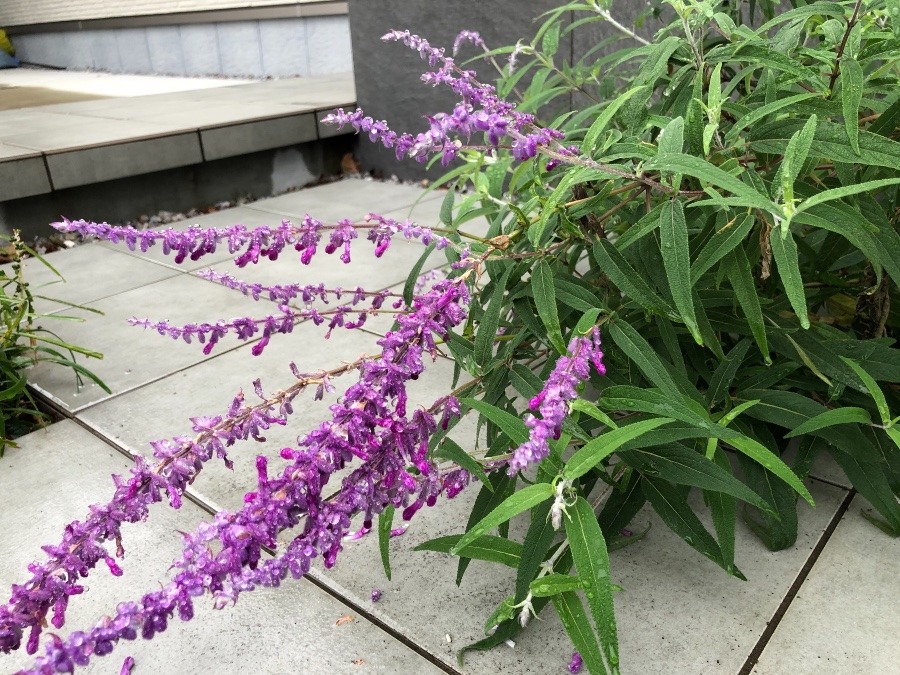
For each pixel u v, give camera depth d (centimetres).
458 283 47
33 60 683
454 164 196
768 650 55
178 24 500
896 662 54
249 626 61
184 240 48
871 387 57
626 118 67
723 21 67
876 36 65
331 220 191
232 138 216
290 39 441
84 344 120
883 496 64
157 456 41
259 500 36
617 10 173
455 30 211
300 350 114
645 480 61
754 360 74
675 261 52
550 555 59
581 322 47
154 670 57
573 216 63
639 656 55
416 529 71
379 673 55
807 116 65
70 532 38
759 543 67
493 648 57
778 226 53
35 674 30
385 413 41
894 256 62
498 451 61
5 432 95
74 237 190
